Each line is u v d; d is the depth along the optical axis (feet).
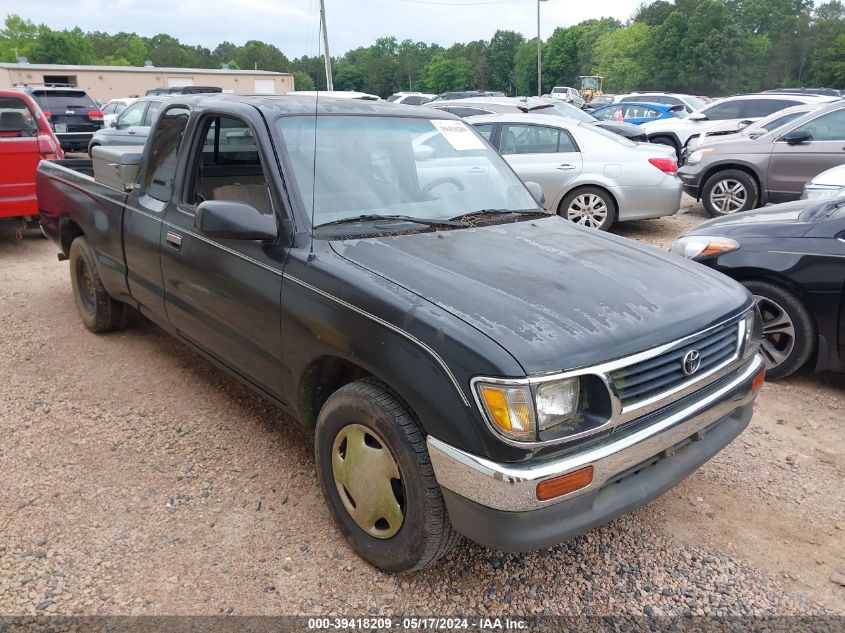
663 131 55.62
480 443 7.14
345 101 12.35
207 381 14.69
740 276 14.97
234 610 8.31
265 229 9.65
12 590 8.51
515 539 7.27
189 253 11.66
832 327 13.94
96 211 15.24
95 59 346.33
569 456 7.30
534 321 7.69
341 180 10.63
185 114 12.69
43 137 25.38
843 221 13.97
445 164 12.12
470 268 9.00
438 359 7.43
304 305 9.18
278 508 10.28
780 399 14.37
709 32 269.85
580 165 29.01
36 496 10.48
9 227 25.81
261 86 192.34
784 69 302.66
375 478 8.55
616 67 300.20
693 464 8.79
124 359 15.76
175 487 10.78
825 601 8.70
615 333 7.74
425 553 8.21
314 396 9.85
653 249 11.07
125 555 9.21
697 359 8.32
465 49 424.87
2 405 13.44
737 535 9.96
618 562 9.34
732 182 34.09
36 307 19.67
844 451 12.35
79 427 12.64
